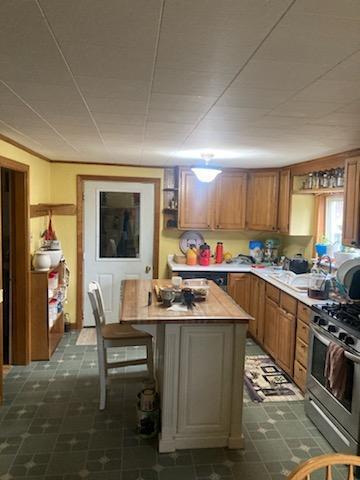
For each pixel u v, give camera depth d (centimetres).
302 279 394
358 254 368
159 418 274
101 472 233
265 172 492
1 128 275
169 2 103
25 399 317
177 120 242
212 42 128
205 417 259
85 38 127
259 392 338
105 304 512
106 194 500
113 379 309
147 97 194
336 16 108
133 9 108
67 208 488
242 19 112
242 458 250
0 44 133
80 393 329
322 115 220
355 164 314
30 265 393
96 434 271
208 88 177
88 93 189
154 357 340
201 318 251
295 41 125
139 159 449
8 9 109
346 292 318
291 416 303
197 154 393
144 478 229
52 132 289
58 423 283
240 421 260
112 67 153
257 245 533
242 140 305
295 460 249
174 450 255
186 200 500
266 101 195
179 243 524
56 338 437
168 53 138
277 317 391
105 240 506
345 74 154
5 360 386
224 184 505
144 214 511
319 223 451
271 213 489
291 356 356
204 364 255
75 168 488
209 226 507
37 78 167
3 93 189
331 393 267
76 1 104
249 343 460
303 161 420
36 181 417
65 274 470
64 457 246
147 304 287
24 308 381
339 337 257
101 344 300
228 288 478
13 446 256
